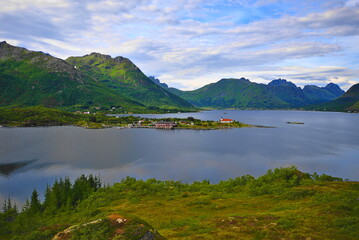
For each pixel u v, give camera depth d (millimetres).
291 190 57688
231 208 50844
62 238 26828
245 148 165625
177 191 71938
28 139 195875
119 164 122062
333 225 32688
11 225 53938
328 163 126188
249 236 31797
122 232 25875
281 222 35000
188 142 189625
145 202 62500
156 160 130625
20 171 109938
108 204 64125
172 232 36594
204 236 32750
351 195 47344
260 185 69125
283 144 181625
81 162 125188
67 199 68688
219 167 117750
